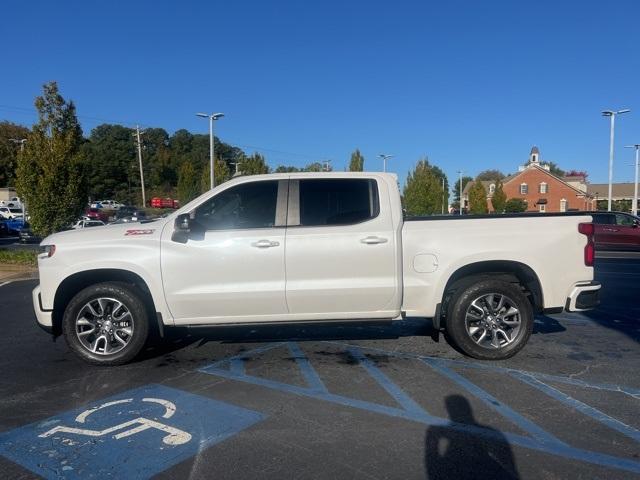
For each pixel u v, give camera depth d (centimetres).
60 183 1564
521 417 417
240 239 535
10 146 7431
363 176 558
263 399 456
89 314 550
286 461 349
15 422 413
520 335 559
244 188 553
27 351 618
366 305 546
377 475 331
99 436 387
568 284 561
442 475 331
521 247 552
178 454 359
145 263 532
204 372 531
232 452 361
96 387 491
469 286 559
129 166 9938
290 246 535
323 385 490
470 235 551
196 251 534
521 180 7238
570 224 563
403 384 492
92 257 533
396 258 543
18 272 1388
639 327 725
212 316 543
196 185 5853
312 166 5694
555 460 349
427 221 556
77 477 330
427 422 408
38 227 1563
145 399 459
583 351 601
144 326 546
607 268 1494
